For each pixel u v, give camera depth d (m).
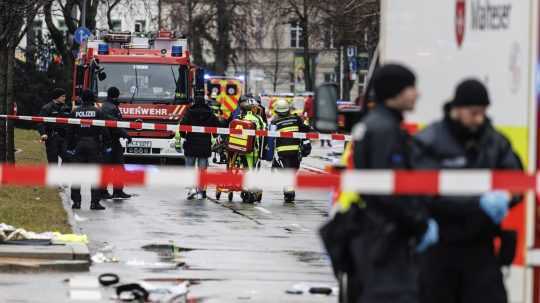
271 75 192.75
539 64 15.38
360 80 134.38
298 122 44.94
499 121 15.81
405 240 14.73
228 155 45.22
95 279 24.73
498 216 14.94
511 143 15.46
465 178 14.30
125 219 37.03
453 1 16.52
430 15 16.86
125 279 24.97
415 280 14.77
